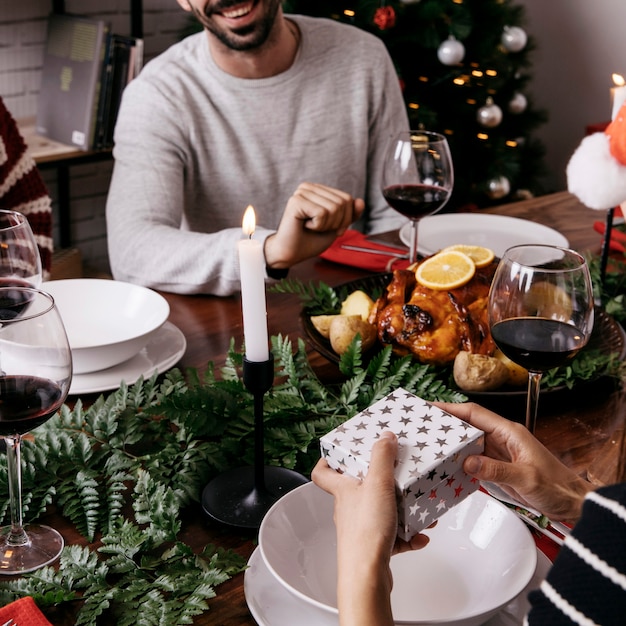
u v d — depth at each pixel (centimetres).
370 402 104
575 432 111
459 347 119
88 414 102
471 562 83
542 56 436
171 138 201
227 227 216
